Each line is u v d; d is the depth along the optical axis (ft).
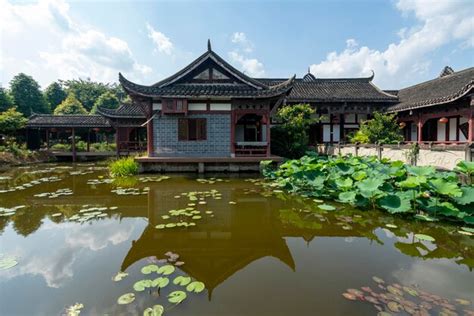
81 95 188.14
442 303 8.72
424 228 15.88
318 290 9.52
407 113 58.65
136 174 39.29
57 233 15.38
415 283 9.98
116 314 8.26
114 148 84.23
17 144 72.69
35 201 23.30
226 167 41.16
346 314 8.20
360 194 20.04
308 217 18.12
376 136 50.34
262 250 13.04
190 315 8.20
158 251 12.92
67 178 36.91
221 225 16.61
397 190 20.39
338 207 20.47
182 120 43.14
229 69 44.34
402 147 34.17
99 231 15.70
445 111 47.32
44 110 124.16
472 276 10.52
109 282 10.06
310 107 58.95
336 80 74.08
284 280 10.21
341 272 10.80
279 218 17.95
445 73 71.10
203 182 32.09
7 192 27.12
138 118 66.39
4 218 18.38
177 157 41.16
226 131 43.37
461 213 15.97
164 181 33.06
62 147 80.28
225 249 13.17
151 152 43.11
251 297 9.11
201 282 10.00
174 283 9.85
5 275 10.66
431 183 17.22
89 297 9.15
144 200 23.20
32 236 14.92
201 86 44.62
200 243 13.89
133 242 14.05
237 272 10.85
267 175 35.27
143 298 9.01
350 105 63.72
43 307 8.65
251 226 16.43
